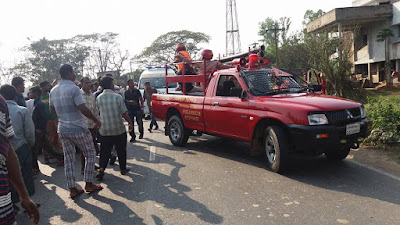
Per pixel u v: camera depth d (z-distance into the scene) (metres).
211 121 7.02
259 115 5.78
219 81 7.09
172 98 8.36
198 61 7.71
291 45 33.34
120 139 5.91
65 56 60.22
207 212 4.15
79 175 6.27
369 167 5.76
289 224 3.71
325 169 5.78
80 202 4.79
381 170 5.56
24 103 6.27
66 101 4.85
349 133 5.19
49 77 56.19
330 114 5.12
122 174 6.10
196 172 5.93
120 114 5.83
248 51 7.91
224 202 4.45
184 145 8.30
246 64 7.21
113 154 6.89
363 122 5.45
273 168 5.64
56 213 4.43
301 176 5.43
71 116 4.91
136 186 5.36
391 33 24.44
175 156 7.29
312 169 5.81
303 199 4.43
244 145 8.19
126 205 4.56
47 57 57.78
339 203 4.23
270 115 5.57
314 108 5.13
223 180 5.40
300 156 6.78
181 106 7.98
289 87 6.53
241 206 4.29
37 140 6.51
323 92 7.02
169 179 5.61
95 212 4.39
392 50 24.77
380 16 24.31
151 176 5.86
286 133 5.50
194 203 4.47
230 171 5.89
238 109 6.28
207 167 6.23
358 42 25.41
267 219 3.86
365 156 6.46
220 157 6.99
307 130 5.03
